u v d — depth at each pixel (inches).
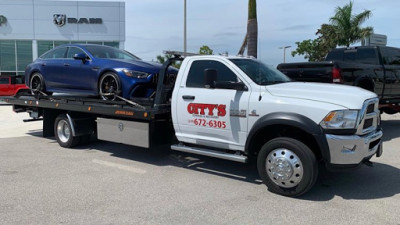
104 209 182.9
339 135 188.7
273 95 207.9
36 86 377.4
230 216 174.4
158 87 263.7
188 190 213.2
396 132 395.2
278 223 166.2
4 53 1059.3
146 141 264.2
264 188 217.2
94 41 1081.4
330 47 917.8
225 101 223.6
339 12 850.8
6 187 217.2
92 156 303.1
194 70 245.3
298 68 356.5
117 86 294.8
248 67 233.9
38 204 189.3
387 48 390.6
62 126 341.4
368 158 203.2
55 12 1059.9
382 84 376.2
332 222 167.2
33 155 306.8
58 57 356.5
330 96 196.4
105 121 295.3
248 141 213.6
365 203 191.2
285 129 211.2
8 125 505.4
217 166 269.1
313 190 211.9
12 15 1048.8
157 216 174.2
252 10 491.8
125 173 249.8
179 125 250.1
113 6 1077.1
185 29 839.7
